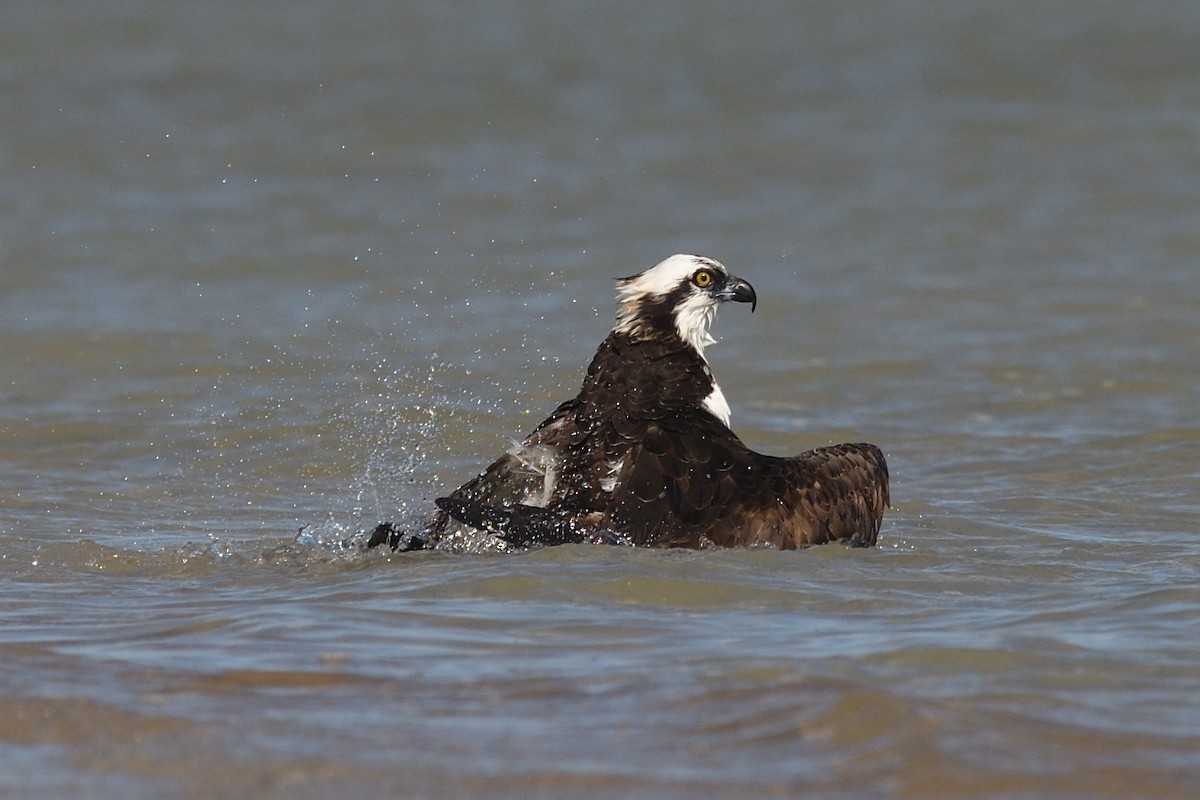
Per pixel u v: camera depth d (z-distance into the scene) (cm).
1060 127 4150
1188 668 855
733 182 3594
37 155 3806
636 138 4153
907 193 3412
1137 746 741
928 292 2488
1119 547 1228
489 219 3200
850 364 2050
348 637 934
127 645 928
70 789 708
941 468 1568
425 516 1263
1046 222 3055
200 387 1908
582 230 3088
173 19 6606
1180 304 2345
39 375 1967
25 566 1173
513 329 2239
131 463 1586
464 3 7412
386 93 4862
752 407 1864
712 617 979
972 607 1012
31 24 6316
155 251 2809
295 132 4216
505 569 1079
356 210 3253
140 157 3828
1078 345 2128
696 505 1159
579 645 912
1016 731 759
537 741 756
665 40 6147
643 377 1263
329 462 1588
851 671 844
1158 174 3512
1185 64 5138
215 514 1396
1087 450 1614
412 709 802
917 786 699
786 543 1161
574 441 1212
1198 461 1545
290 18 6762
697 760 731
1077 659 870
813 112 4516
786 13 6925
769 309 2392
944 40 5934
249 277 2619
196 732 771
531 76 5228
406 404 1822
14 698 822
